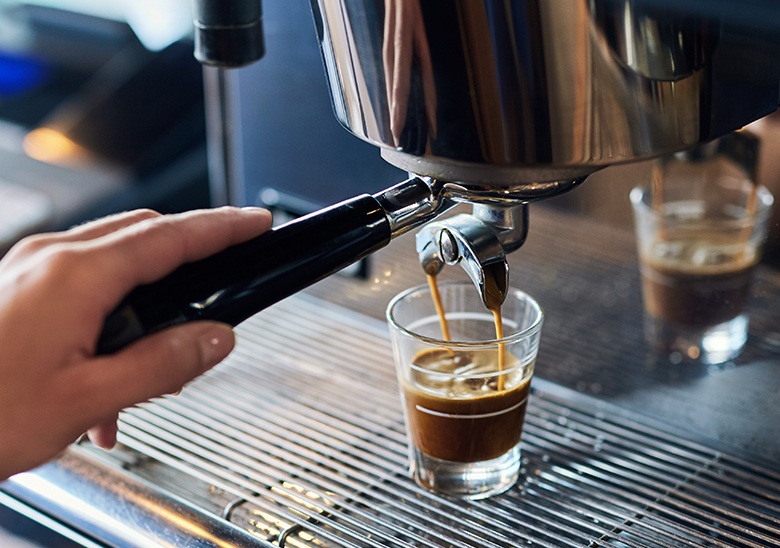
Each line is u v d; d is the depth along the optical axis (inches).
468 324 20.2
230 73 26.9
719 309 20.6
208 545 16.5
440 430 17.7
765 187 19.4
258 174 27.7
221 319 13.5
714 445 20.2
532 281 23.6
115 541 17.2
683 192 20.6
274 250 14.0
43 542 18.4
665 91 13.0
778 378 19.7
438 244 16.6
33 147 44.0
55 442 12.2
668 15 12.5
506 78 12.5
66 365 12.0
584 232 22.5
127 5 43.5
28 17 46.1
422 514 17.6
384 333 25.1
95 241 12.7
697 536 16.8
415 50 12.8
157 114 40.3
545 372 23.0
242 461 19.4
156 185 41.0
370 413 21.4
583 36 12.3
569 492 18.3
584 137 12.9
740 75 13.9
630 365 22.0
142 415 21.2
